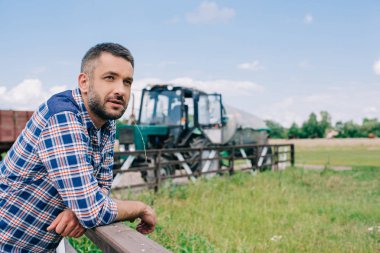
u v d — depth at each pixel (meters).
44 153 1.50
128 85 1.62
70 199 1.49
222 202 7.66
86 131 1.59
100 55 1.55
